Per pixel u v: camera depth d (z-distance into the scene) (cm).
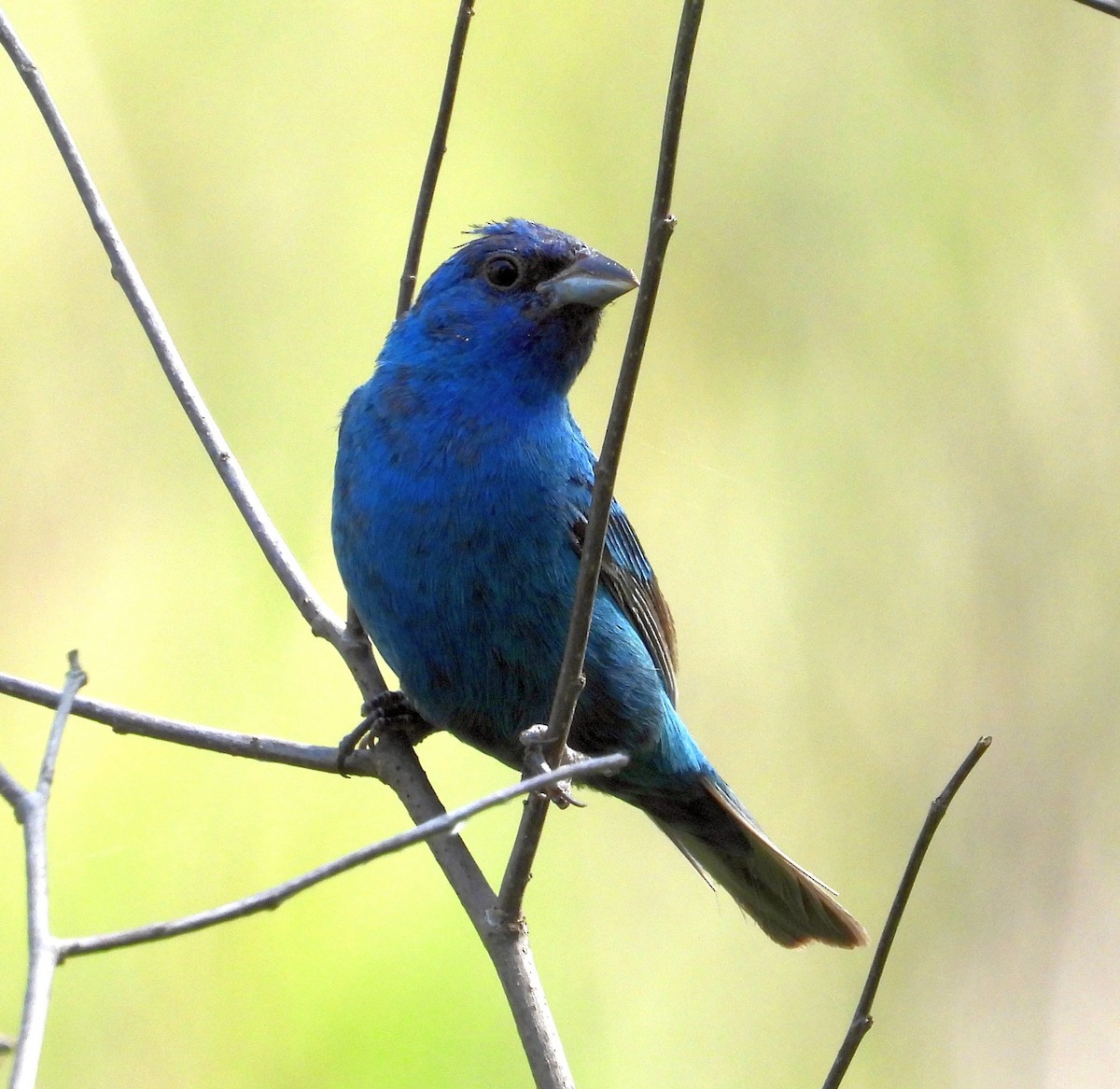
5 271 1348
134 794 1195
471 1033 1112
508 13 1452
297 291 1375
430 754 1257
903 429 1343
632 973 1209
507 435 807
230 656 1262
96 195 795
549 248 827
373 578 805
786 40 1412
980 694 1286
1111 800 1265
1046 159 1357
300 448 1331
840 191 1380
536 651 818
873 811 1257
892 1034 1206
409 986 1121
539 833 631
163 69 1408
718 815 921
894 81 1384
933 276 1354
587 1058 1162
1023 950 1227
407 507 797
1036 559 1308
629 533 903
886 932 586
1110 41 1363
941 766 1267
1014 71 1366
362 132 1430
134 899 1142
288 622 1277
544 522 809
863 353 1357
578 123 1430
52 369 1334
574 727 854
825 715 1281
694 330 1375
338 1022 1104
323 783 1204
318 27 1446
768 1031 1205
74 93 1387
